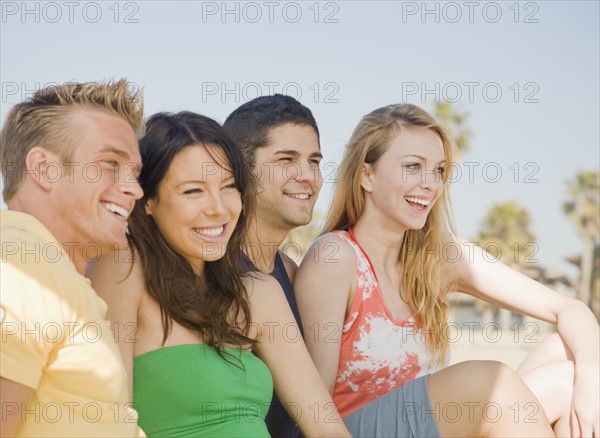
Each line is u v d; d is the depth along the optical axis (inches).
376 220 181.5
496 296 194.4
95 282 137.6
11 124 124.5
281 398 151.7
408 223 177.9
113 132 125.7
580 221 2871.6
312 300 173.5
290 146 179.0
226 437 135.3
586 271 2861.7
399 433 151.4
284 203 179.0
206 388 135.3
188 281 139.8
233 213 143.8
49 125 122.0
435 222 186.1
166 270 139.2
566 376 170.6
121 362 117.4
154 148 140.0
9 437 104.8
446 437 148.1
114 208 127.5
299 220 180.7
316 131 186.5
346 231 185.0
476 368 147.7
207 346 138.3
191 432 135.3
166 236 141.8
